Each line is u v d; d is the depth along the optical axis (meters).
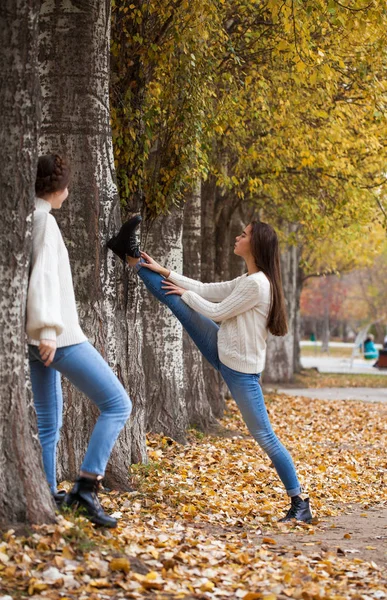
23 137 5.09
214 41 11.82
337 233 22.02
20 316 5.12
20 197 5.08
